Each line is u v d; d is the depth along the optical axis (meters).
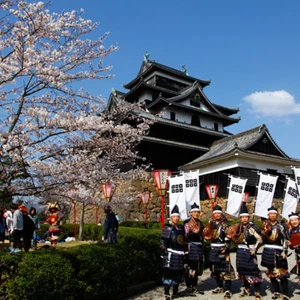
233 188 9.64
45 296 5.38
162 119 26.94
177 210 6.80
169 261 6.51
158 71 36.12
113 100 23.39
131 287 7.72
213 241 6.85
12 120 6.11
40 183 6.34
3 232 12.45
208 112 31.95
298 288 7.15
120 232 13.08
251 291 6.97
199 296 6.74
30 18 6.20
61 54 6.79
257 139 23.80
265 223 6.52
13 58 6.29
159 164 25.42
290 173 24.58
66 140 6.69
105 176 7.53
